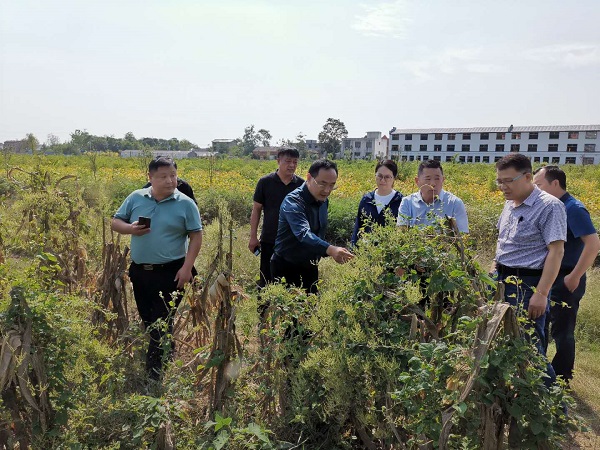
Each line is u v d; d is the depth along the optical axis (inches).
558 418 76.9
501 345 74.2
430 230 96.7
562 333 152.1
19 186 174.6
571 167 1576.0
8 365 83.7
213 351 108.0
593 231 141.5
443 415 70.7
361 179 882.1
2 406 88.6
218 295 106.3
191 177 834.8
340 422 95.2
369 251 100.4
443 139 3324.3
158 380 127.4
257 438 97.3
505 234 140.7
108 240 220.4
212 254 116.4
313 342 103.4
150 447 96.0
